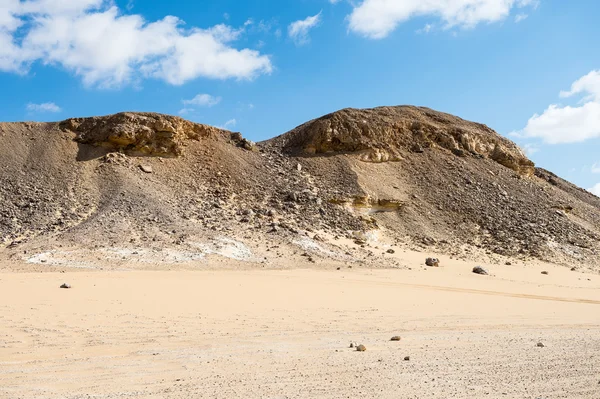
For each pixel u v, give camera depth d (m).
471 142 70.44
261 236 42.69
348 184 57.75
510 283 37.06
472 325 18.81
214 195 51.84
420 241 49.88
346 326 17.61
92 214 43.66
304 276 32.81
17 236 38.72
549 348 13.99
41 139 56.59
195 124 62.00
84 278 27.30
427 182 62.00
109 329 15.38
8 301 19.34
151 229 40.88
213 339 14.59
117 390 9.34
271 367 11.20
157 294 22.97
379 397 9.08
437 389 9.64
